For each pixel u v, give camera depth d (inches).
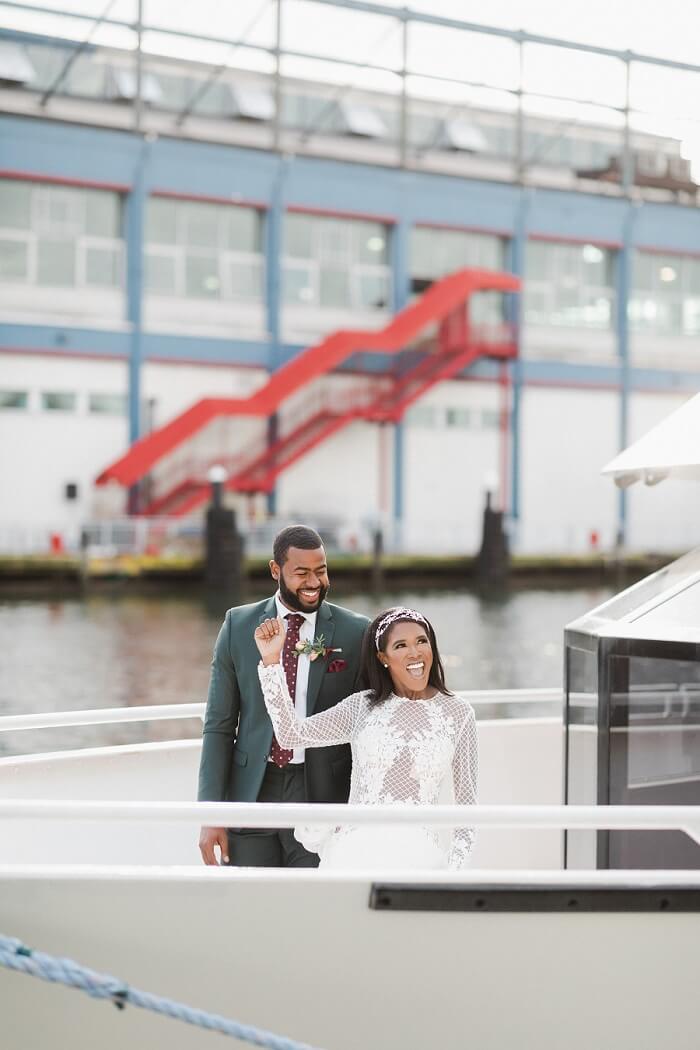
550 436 1309.1
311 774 119.6
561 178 1374.3
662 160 1393.9
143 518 1123.3
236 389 1170.6
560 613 926.4
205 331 1153.4
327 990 95.8
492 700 154.1
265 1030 95.4
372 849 110.9
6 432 1087.0
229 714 123.5
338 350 1123.3
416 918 96.1
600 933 98.0
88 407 1112.8
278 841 122.6
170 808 92.5
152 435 1079.0
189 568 1064.8
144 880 93.8
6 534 1062.4
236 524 1069.1
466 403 1275.8
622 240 1326.3
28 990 93.7
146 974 94.3
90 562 1038.4
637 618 123.1
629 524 1347.2
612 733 121.9
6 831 129.3
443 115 1332.4
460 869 110.5
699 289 1376.7
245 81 1251.2
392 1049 96.7
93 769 141.9
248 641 122.1
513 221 1273.4
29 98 1143.0
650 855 121.8
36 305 1094.4
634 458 138.3
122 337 1117.7
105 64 1182.9
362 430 1232.2
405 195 1222.9
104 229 1116.5
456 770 115.9
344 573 1135.0
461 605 978.1
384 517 1235.2
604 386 1330.0
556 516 1311.5
